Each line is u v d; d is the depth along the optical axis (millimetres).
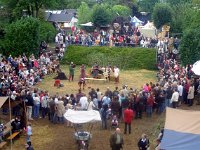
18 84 34406
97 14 73438
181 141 18906
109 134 29203
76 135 26672
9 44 48906
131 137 28672
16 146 26922
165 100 33344
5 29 52250
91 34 62281
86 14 79750
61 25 89188
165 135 19281
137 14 104938
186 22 60875
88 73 45531
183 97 34969
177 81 35656
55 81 40969
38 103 31781
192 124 19812
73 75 43812
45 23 63719
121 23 70812
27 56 48719
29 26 49062
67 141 28062
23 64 42781
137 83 43219
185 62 46812
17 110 30578
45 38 58406
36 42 49375
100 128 30344
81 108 29969
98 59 51719
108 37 57750
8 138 26766
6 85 33562
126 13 94062
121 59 51594
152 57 51438
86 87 41000
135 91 33812
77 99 32062
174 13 69312
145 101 32125
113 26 67875
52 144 27516
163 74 41562
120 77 45938
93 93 32125
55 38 59219
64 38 56938
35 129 29938
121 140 24125
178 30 65250
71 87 40906
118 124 30922
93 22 73500
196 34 46969
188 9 64812
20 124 28672
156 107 33156
